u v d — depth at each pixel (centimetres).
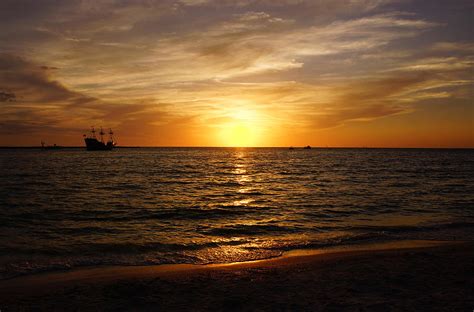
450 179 4438
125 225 1797
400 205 2380
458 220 1845
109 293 870
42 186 3666
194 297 837
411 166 7644
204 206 2400
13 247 1341
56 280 984
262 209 2273
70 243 1412
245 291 871
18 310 773
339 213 2109
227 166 7869
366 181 4191
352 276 970
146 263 1158
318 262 1135
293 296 827
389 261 1115
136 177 4881
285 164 8738
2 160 10712
